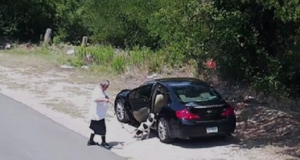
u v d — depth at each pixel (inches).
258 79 783.1
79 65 1098.1
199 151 522.9
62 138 567.8
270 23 788.6
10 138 564.7
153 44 1231.5
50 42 1405.0
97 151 520.1
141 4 1223.5
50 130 602.5
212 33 737.0
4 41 1451.8
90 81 944.3
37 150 519.8
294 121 629.9
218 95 557.0
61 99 789.2
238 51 794.2
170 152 518.9
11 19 1470.2
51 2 1485.0
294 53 751.1
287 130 593.6
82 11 1437.0
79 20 1449.3
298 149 527.8
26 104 752.3
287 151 522.3
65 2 1475.1
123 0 1254.3
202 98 546.3
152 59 1011.9
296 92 780.6
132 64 1009.5
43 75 1002.7
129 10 1234.0
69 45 1365.7
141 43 1254.9
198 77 895.1
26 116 673.6
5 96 807.1
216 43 757.9
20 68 1079.6
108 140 567.2
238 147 537.3
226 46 767.7
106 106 539.2
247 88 809.5
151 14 1123.9
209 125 531.2
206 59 823.7
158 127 559.8
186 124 524.1
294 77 776.3
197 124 526.3
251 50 804.0
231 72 845.2
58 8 1460.4
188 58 835.4
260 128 612.7
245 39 776.3
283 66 771.4
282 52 788.0
